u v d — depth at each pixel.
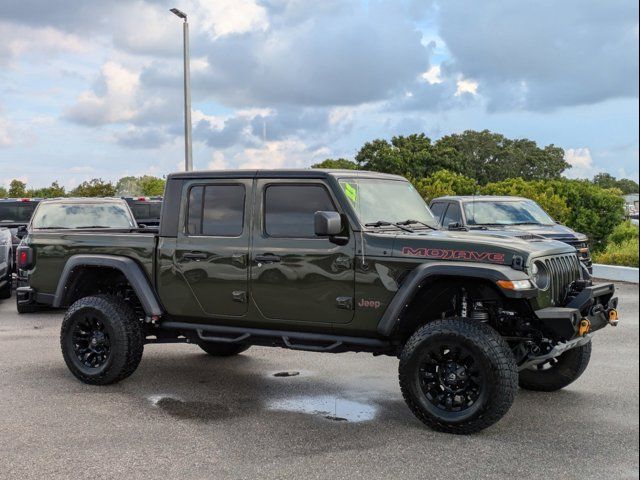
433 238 5.71
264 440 5.37
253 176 6.40
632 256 17.78
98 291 7.66
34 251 7.50
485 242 5.58
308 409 6.19
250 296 6.34
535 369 6.77
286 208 6.24
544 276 5.65
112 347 6.84
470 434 5.48
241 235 6.40
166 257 6.74
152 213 17.92
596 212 20.58
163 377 7.36
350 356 8.38
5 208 16.61
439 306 6.12
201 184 6.65
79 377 7.05
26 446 5.23
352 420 5.87
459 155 44.81
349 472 4.72
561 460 4.93
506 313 5.91
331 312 6.00
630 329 10.12
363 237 5.88
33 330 10.05
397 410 6.16
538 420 5.86
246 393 6.72
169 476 4.65
